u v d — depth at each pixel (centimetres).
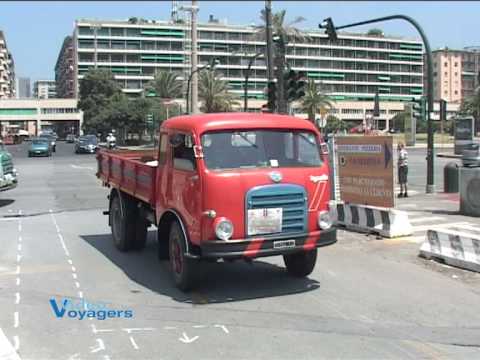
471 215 1507
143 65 15150
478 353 560
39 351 566
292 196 750
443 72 16012
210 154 736
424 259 994
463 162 2445
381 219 1223
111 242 1178
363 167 1298
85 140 5872
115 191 1125
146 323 653
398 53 16962
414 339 599
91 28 14800
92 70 11631
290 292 786
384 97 16812
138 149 1290
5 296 768
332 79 16050
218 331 624
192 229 744
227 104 9288
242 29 15338
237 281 847
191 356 551
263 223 733
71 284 834
